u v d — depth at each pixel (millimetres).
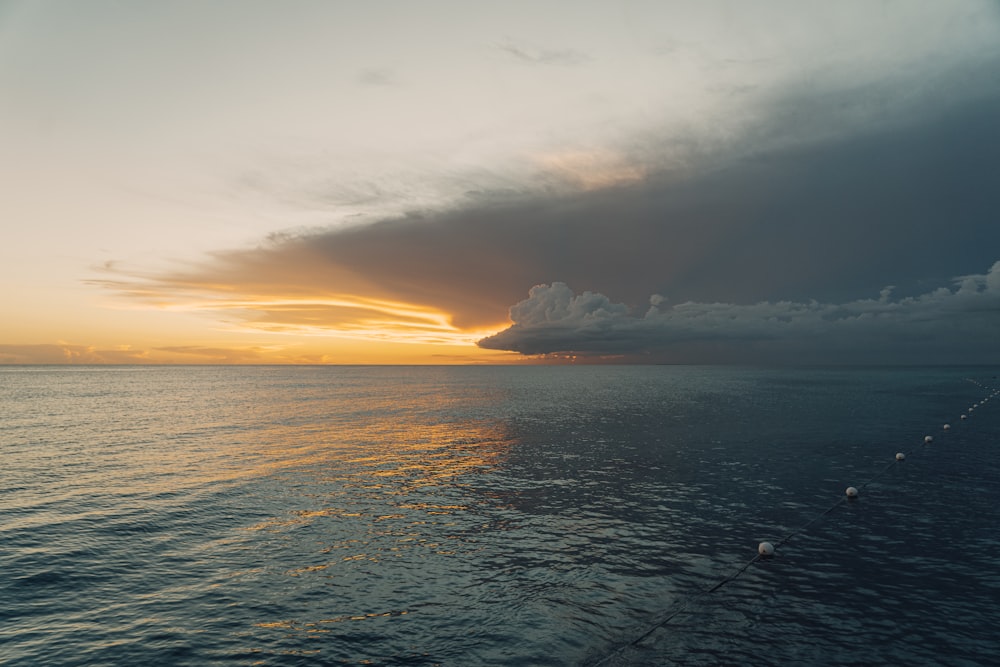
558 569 16625
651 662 11453
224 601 14594
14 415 65438
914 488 26578
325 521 21797
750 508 23281
